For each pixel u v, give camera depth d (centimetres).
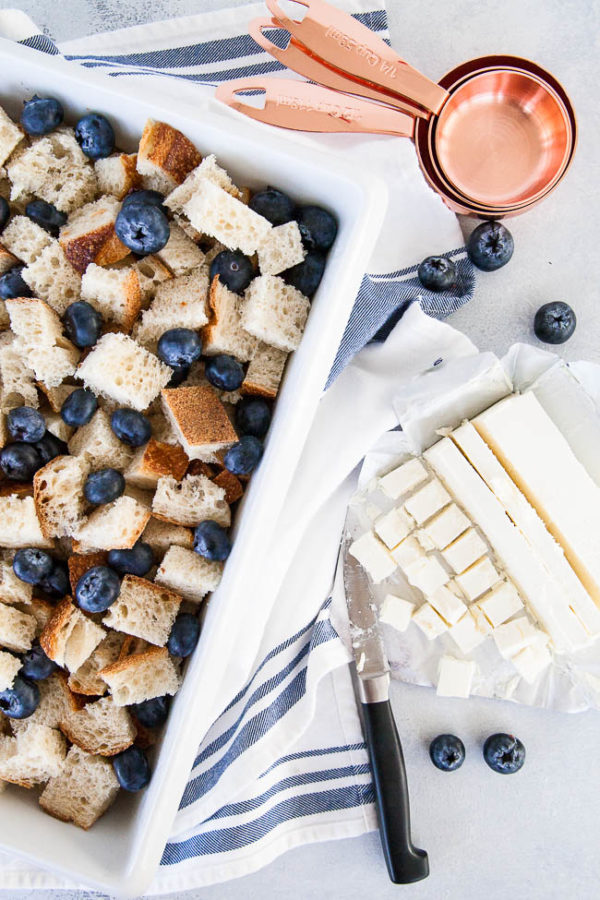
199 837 57
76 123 47
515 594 55
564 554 55
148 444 47
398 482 55
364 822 58
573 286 57
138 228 45
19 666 47
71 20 57
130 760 47
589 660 56
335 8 51
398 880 56
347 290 45
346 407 56
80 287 47
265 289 46
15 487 48
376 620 56
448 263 55
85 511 48
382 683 56
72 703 47
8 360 47
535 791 58
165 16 57
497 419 54
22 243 47
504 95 55
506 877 58
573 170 57
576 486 54
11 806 48
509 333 57
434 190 55
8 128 46
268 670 56
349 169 45
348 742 58
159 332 47
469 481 55
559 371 55
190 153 46
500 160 55
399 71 52
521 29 57
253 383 47
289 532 54
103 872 46
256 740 56
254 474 47
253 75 57
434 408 55
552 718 58
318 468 55
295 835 58
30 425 46
